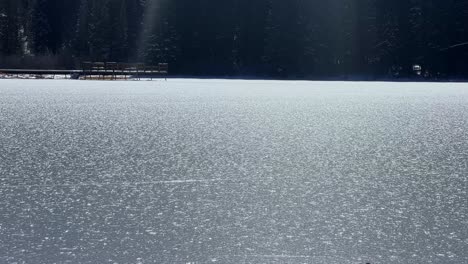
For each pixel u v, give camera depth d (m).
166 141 18.84
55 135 19.88
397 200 11.50
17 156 15.68
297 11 79.94
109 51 80.75
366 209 10.84
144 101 36.09
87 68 71.12
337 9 79.81
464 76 79.69
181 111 29.78
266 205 11.06
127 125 23.14
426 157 16.34
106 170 13.98
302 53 80.31
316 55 80.38
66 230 9.52
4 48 80.50
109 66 72.12
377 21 80.25
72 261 8.28
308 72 80.75
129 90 48.09
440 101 40.03
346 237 9.31
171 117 26.70
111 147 17.39
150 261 8.31
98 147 17.36
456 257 8.52
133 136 19.89
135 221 10.01
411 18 79.12
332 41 80.12
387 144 18.92
